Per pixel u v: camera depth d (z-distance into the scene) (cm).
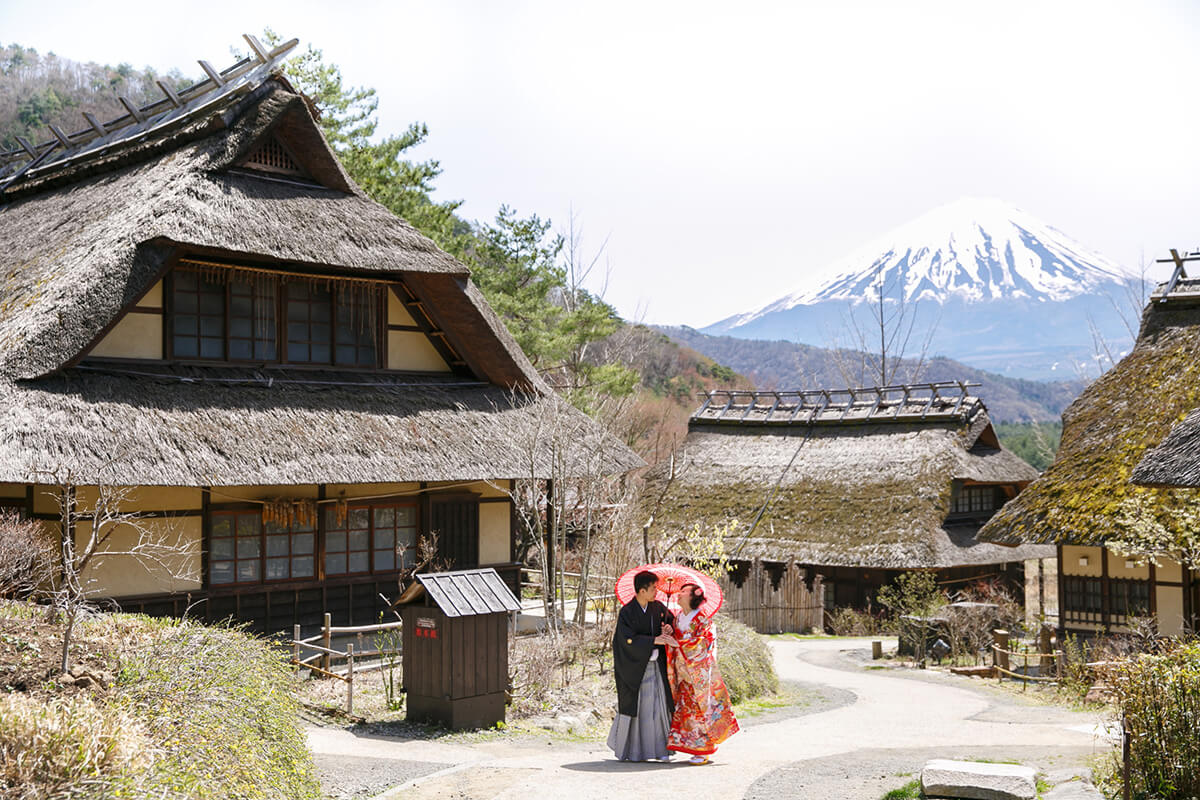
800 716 1298
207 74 1927
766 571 2889
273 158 1741
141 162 1805
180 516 1452
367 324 1783
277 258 1551
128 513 1330
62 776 519
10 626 844
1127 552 1594
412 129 3095
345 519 1652
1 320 1427
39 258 1588
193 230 1470
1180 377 1894
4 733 530
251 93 1705
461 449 1662
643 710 877
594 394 3416
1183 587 1778
